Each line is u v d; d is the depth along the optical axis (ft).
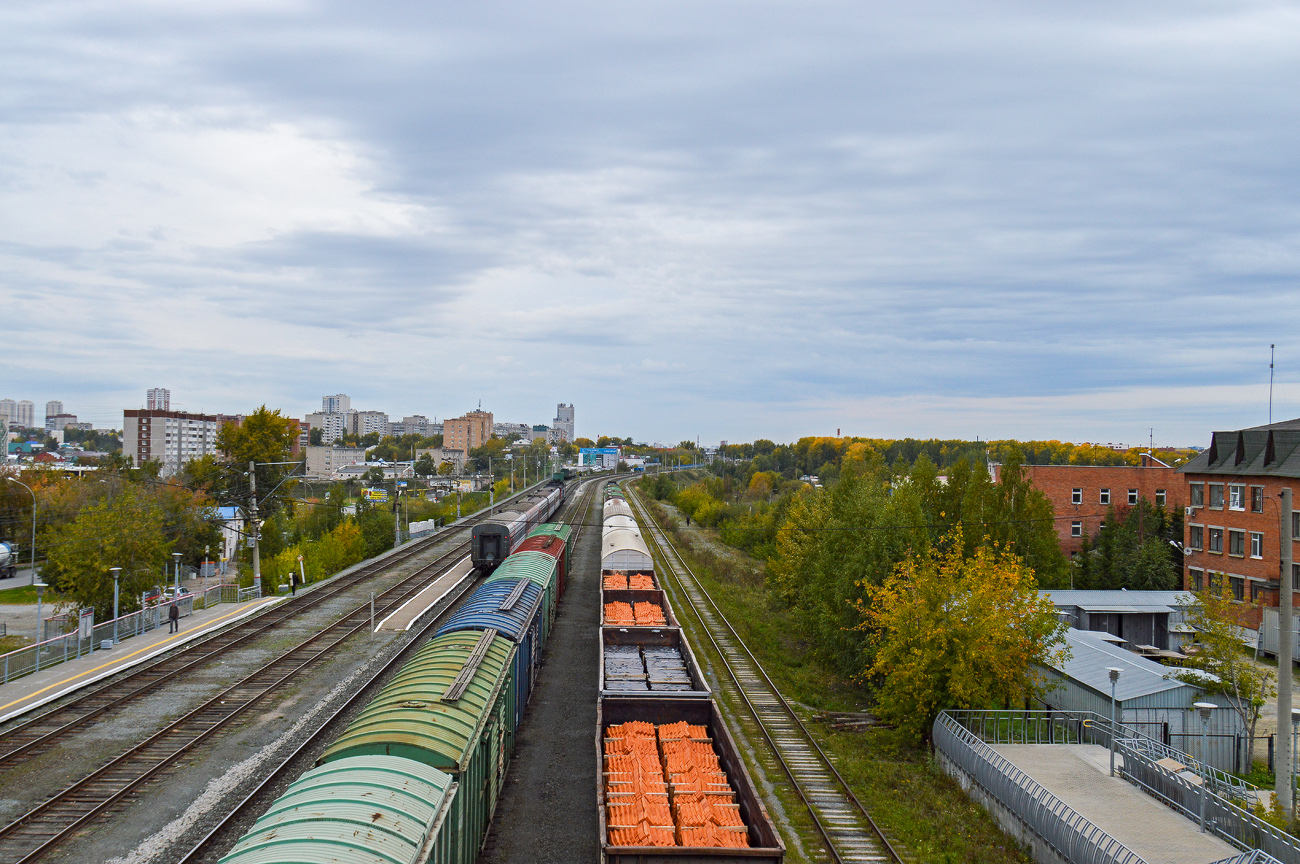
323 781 33.14
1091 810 54.13
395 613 122.11
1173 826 51.78
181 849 49.62
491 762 51.29
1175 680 73.15
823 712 81.66
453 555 193.47
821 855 51.60
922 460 111.45
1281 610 52.37
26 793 57.57
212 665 93.25
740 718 79.20
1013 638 70.08
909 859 50.93
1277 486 116.98
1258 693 70.54
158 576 127.03
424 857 29.71
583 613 125.80
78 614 118.01
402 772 34.58
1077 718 72.79
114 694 81.20
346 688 84.33
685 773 45.73
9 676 84.43
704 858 34.96
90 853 49.14
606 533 150.71
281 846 27.53
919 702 71.36
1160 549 134.92
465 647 55.83
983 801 59.52
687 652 71.05
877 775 64.90
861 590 88.89
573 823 54.70
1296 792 60.18
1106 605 112.37
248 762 63.67
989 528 109.50
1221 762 70.13
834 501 112.47
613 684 62.85
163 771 61.77
